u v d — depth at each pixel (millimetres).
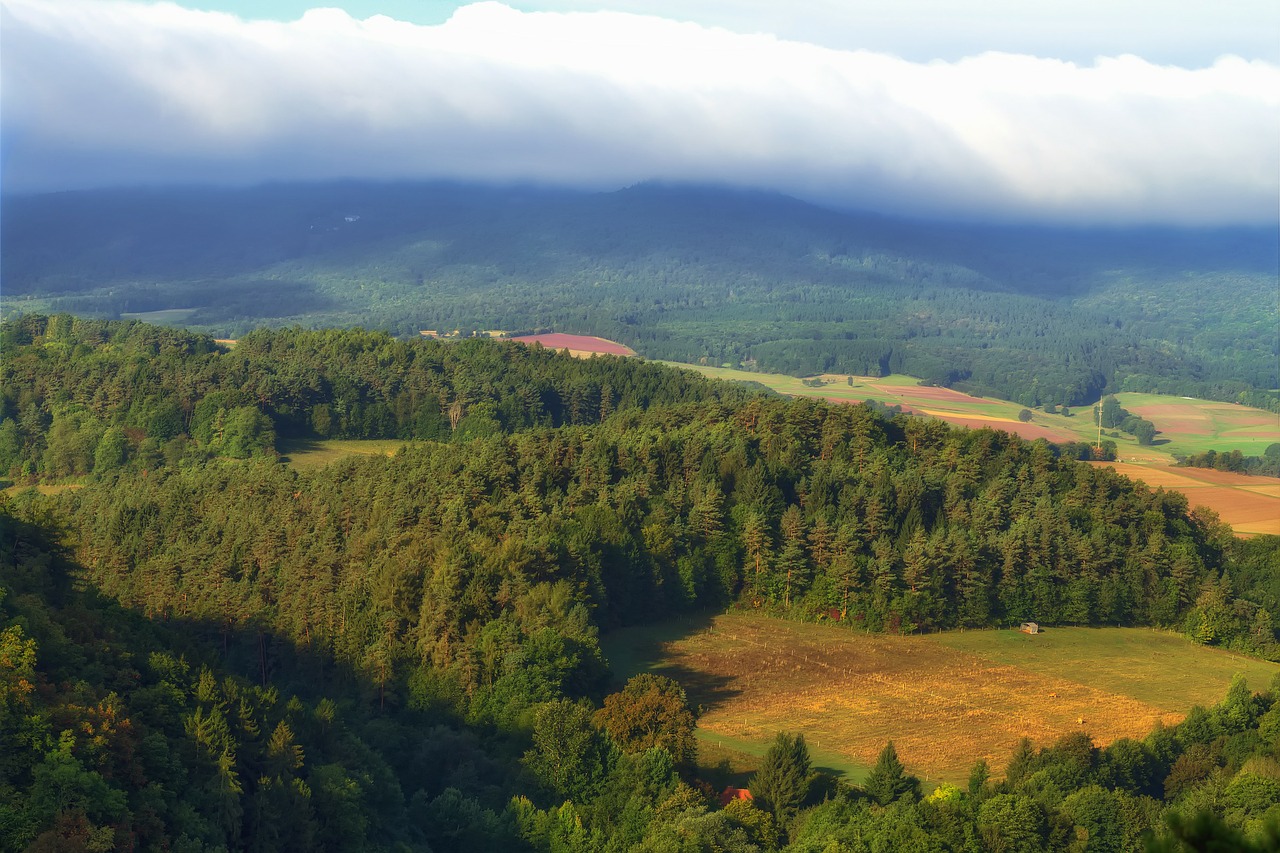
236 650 132750
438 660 123938
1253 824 88812
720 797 104375
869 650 152500
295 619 132750
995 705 134000
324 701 104500
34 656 85312
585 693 123875
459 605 127562
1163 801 107125
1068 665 150125
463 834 93812
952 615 162375
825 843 90250
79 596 107125
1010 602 164875
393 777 100062
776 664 145375
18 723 78312
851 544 164000
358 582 135375
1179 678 146875
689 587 161375
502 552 140250
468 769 104062
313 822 87938
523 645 122250
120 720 84188
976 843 89750
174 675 96125
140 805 79125
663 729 109188
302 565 141000
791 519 167125
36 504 116000
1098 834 93188
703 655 147250
